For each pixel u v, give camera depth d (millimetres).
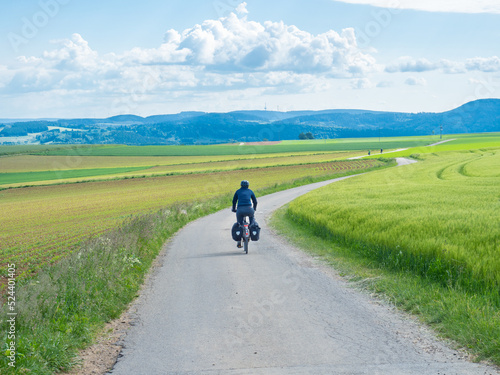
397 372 4918
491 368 4977
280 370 5078
